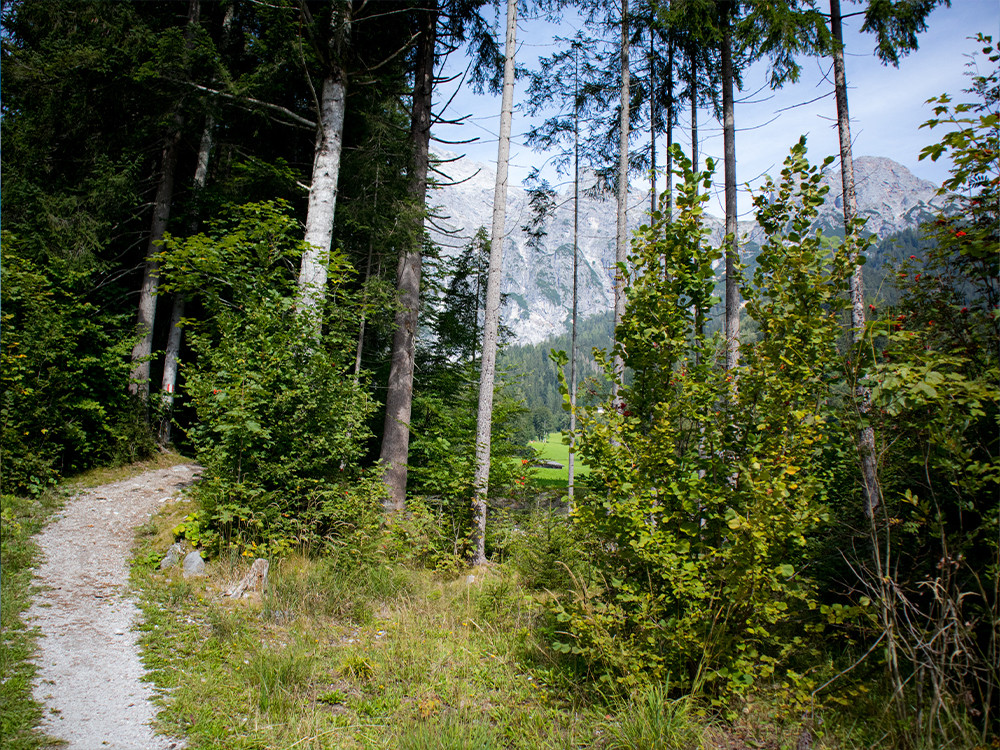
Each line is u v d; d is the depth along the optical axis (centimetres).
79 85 1052
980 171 353
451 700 410
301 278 884
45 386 855
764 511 372
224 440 672
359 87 1132
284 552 656
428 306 1625
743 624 403
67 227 1006
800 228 418
